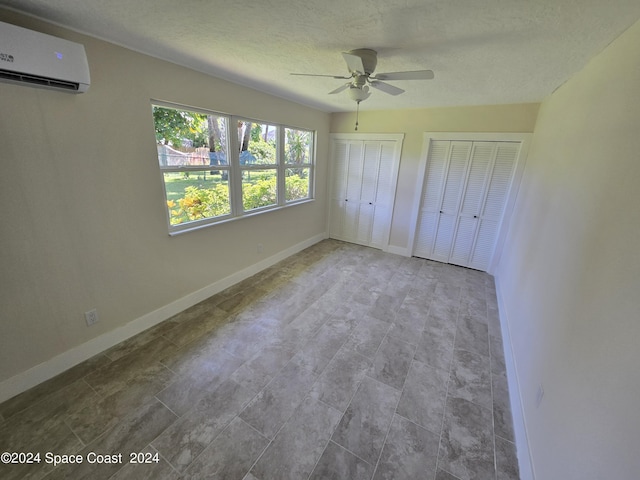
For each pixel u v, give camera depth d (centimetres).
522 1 120
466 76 235
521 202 327
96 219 200
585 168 154
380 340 250
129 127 207
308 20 149
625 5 116
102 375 197
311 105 406
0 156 153
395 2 127
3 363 171
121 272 223
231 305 296
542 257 199
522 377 185
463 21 142
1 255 161
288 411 177
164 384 192
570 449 107
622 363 87
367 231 497
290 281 357
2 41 133
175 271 268
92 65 180
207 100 260
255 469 143
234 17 149
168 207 257
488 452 158
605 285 108
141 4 137
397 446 158
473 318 290
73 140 179
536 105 330
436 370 218
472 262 418
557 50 170
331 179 505
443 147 400
